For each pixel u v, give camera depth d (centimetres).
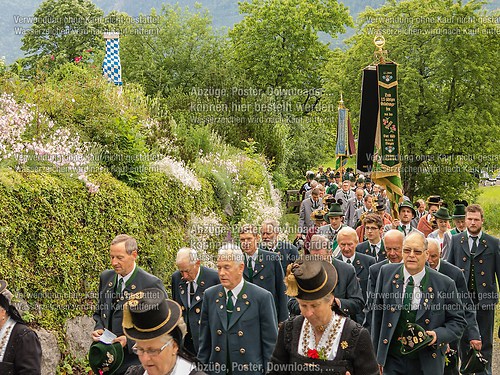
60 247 941
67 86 1359
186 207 1367
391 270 732
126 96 1630
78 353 933
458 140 3509
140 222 1157
